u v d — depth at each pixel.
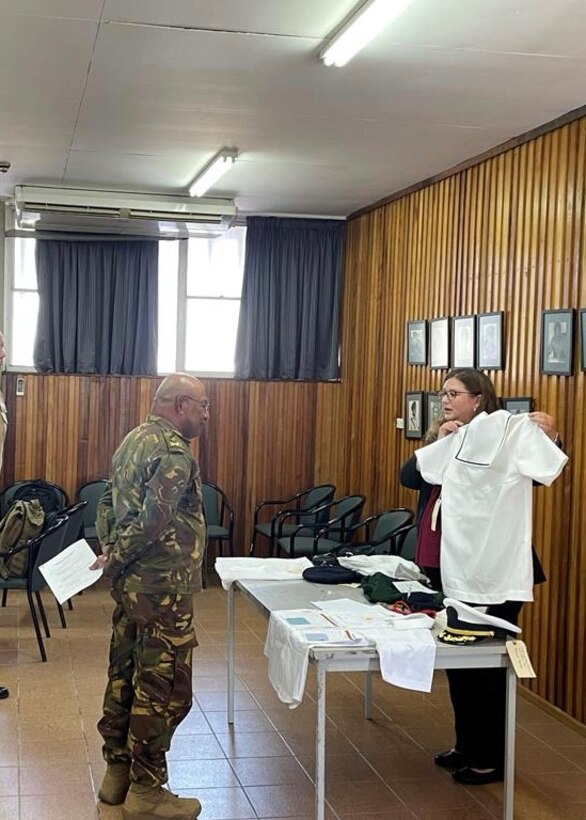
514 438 3.61
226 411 8.30
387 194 7.31
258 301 8.30
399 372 7.14
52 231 7.91
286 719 4.63
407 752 4.27
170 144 5.88
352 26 3.73
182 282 8.35
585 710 4.63
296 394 8.39
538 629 5.05
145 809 3.38
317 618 3.49
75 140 5.83
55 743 4.22
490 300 5.71
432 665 3.23
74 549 3.75
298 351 8.40
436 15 3.68
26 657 5.54
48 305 7.99
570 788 3.94
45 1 3.64
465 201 6.08
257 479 8.36
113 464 3.51
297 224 8.30
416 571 4.26
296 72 4.43
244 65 4.35
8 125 5.50
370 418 7.69
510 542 3.60
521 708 4.98
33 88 4.78
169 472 3.25
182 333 8.36
